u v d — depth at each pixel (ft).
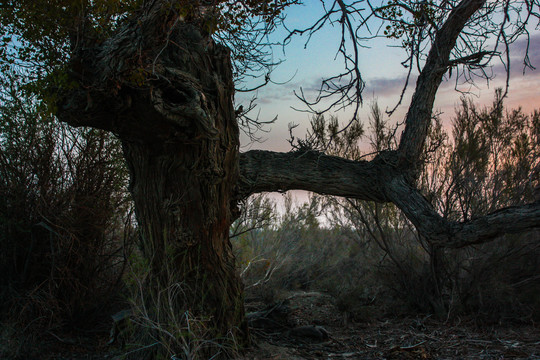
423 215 15.23
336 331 19.19
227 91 13.82
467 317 20.71
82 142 19.21
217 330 14.32
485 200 23.15
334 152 23.94
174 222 13.87
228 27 13.28
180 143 13.32
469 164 22.43
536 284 21.34
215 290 14.51
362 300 23.81
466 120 22.99
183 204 13.83
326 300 24.12
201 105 12.07
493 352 15.79
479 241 14.24
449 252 22.49
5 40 12.11
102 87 11.55
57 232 17.84
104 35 12.59
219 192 14.38
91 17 12.07
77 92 11.91
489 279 21.25
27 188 17.98
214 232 14.42
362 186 16.60
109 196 19.48
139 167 14.25
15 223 17.46
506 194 23.22
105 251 19.90
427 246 22.75
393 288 23.07
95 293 18.42
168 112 11.90
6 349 14.85
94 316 18.28
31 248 17.61
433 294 21.80
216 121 13.44
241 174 15.94
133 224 19.88
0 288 17.30
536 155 23.48
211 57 13.61
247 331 15.60
